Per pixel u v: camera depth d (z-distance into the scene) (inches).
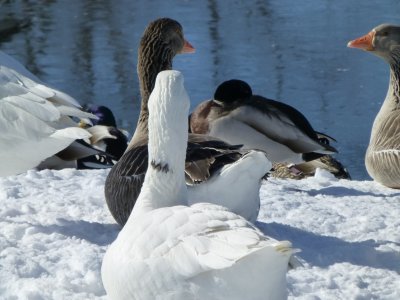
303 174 742.5
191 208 281.6
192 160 380.5
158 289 266.7
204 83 1310.3
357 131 1114.1
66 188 505.7
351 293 346.9
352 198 511.5
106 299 339.0
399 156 646.5
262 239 239.8
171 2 1886.1
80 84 1354.6
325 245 406.9
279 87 1311.5
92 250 383.9
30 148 418.6
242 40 1574.8
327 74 1373.0
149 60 513.3
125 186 422.3
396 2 1851.6
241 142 711.7
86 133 417.1
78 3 1876.2
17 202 466.0
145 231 275.7
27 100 421.7
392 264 383.9
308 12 1793.8
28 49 1562.5
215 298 252.8
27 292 337.4
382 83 1322.6
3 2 1886.1
